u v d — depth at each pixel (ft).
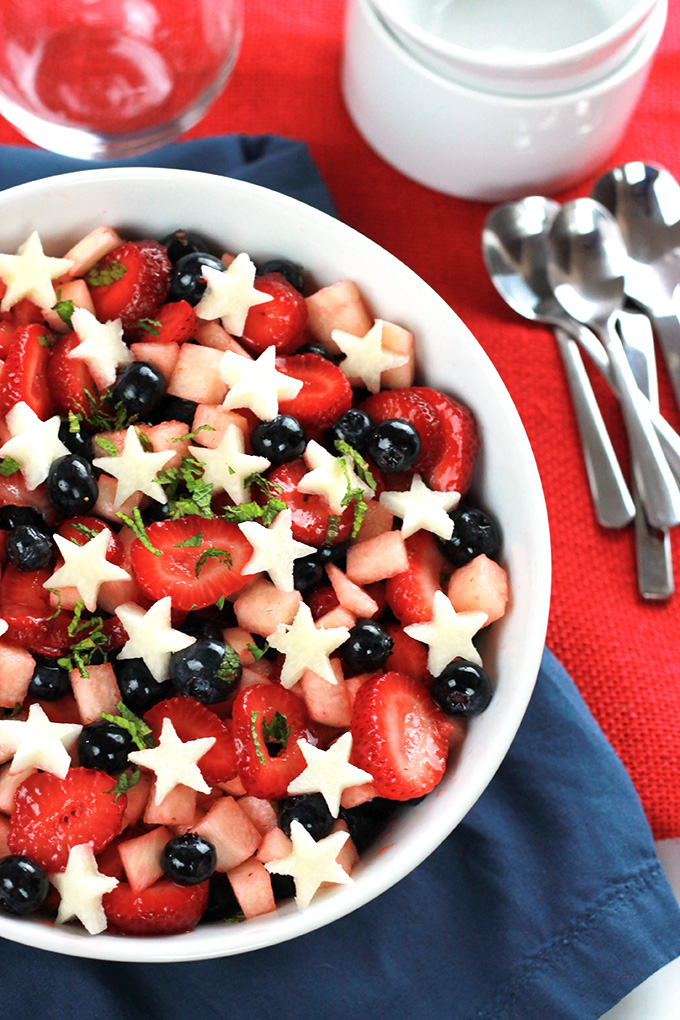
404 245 2.19
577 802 2.00
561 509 2.10
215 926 1.76
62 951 1.69
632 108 2.14
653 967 1.96
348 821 1.79
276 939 1.70
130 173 1.86
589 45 2.00
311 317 1.91
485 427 1.85
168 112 2.17
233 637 1.80
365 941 1.97
